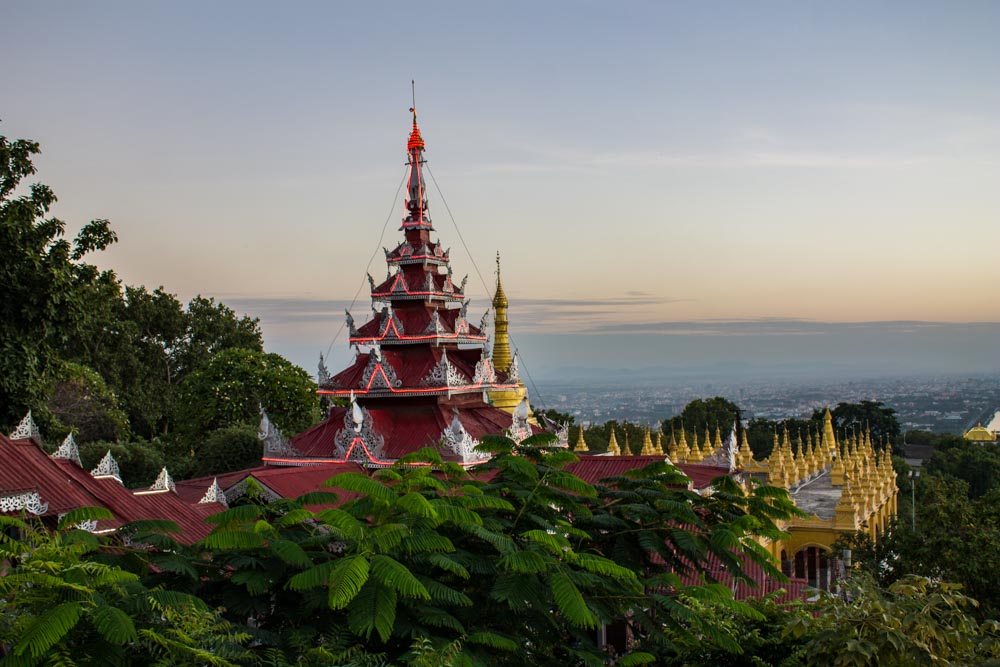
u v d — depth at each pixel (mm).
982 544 44438
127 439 77625
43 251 43812
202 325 110688
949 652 21125
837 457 84875
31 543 15312
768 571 20828
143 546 19797
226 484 40625
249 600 16469
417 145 50031
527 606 18109
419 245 48531
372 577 15617
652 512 21531
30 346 42688
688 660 23250
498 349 73188
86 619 13469
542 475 21234
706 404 163750
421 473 19203
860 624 21266
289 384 80812
